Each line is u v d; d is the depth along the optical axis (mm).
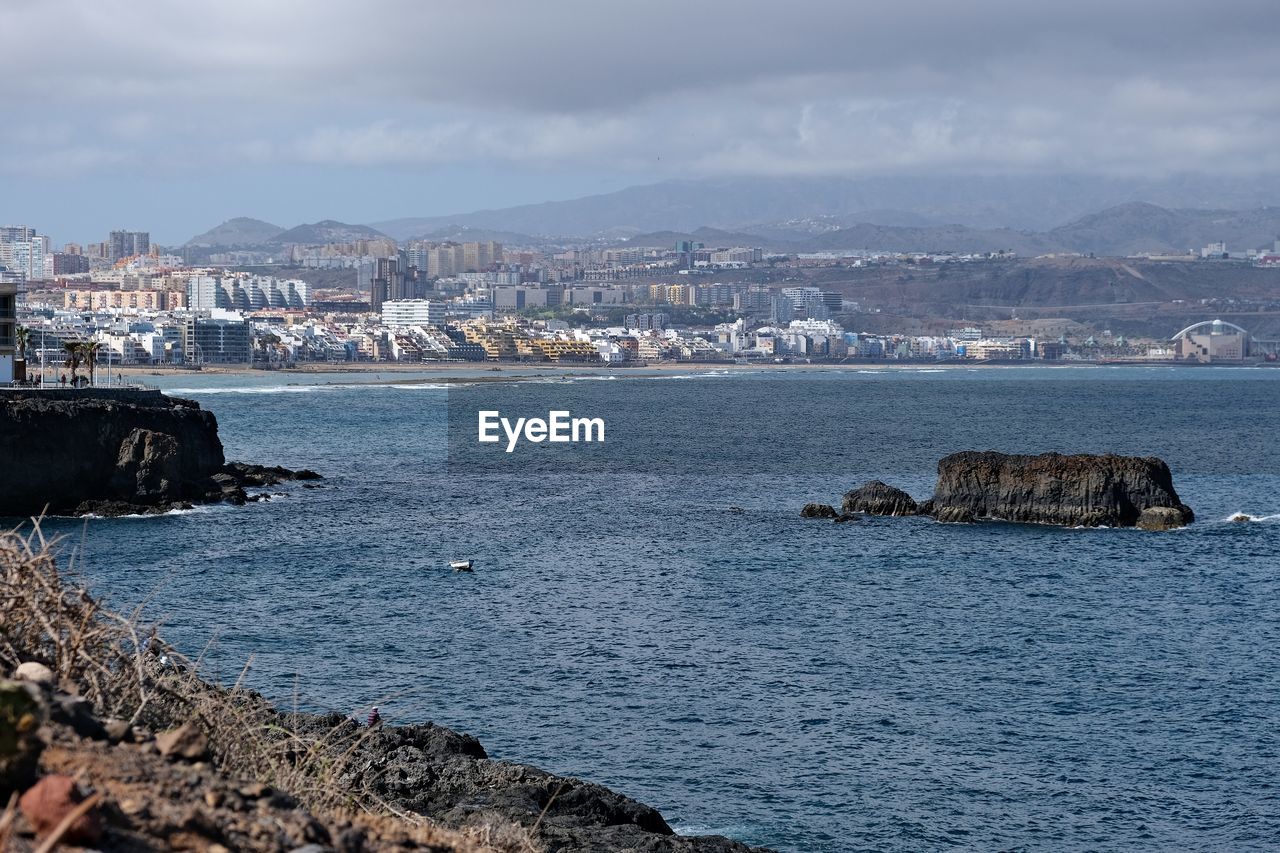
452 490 125750
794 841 36375
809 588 75438
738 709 48781
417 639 58594
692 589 74188
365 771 28359
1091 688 53562
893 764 43031
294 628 60188
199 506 105312
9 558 14594
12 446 96625
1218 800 40562
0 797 9906
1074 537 98750
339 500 114688
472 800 29688
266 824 10797
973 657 58656
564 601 69188
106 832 9555
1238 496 133125
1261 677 56000
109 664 15430
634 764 42219
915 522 106000
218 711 16000
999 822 38219
